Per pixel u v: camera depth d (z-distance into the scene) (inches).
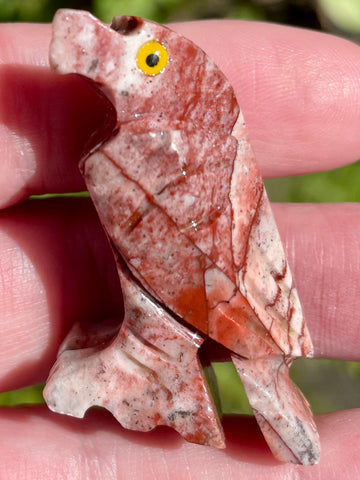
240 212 2.1
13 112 2.3
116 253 2.0
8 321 2.5
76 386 2.1
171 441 2.4
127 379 2.1
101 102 2.4
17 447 2.3
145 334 2.0
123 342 2.1
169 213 1.9
